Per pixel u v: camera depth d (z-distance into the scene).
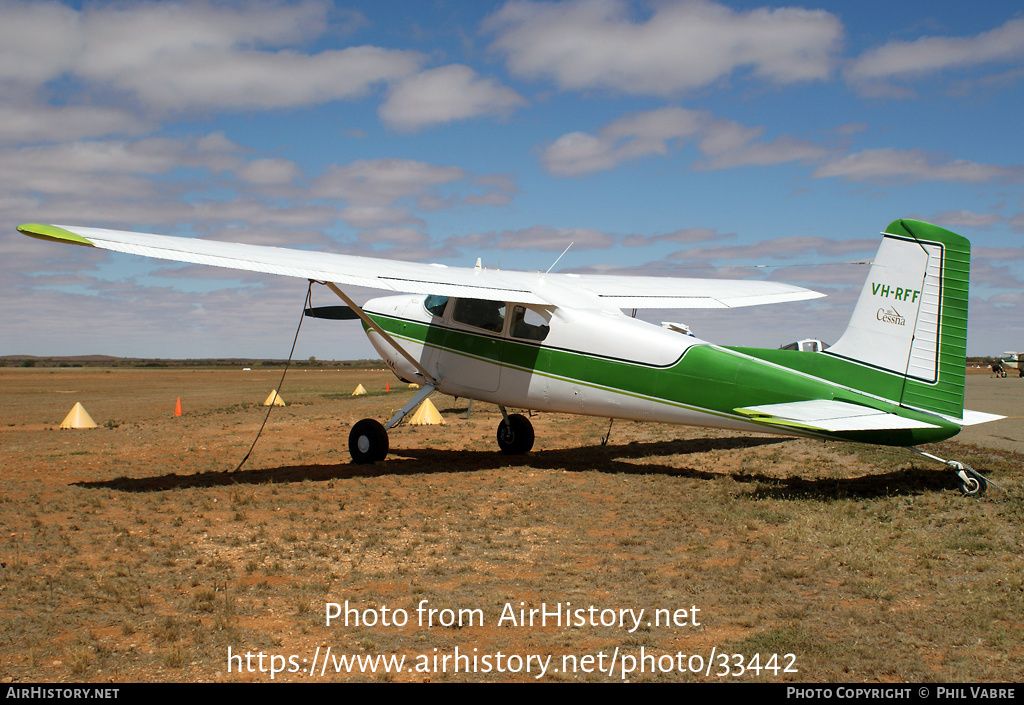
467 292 9.87
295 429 16.56
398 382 47.88
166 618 4.74
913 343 8.57
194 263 8.24
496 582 5.51
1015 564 5.57
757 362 9.23
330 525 7.19
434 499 8.43
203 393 36.41
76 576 5.62
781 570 5.64
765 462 10.90
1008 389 30.27
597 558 6.12
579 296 11.07
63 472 10.58
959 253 8.39
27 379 63.31
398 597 5.19
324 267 9.38
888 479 8.98
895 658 4.10
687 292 12.31
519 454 12.16
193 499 8.51
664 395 9.75
